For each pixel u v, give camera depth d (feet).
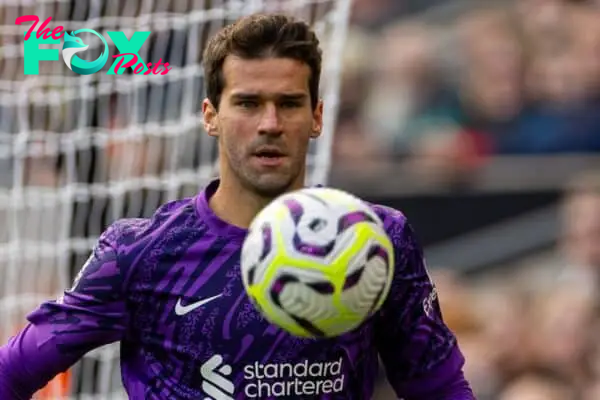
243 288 42.01
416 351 44.47
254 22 41.27
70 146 76.43
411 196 122.62
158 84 77.46
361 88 135.64
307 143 41.75
